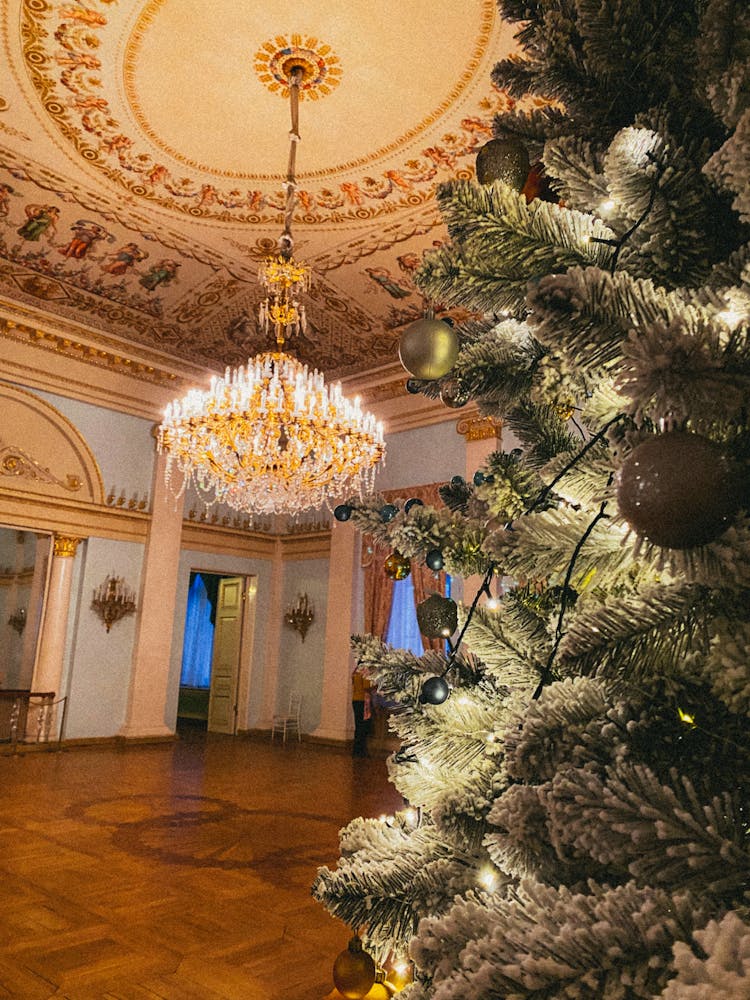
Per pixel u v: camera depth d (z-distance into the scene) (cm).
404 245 851
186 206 807
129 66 600
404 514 152
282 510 927
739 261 85
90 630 1083
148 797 705
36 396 1046
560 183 121
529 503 153
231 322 1073
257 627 1321
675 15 107
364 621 1153
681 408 67
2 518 1006
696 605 83
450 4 531
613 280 79
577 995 66
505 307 127
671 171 94
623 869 92
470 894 116
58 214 838
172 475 1197
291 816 643
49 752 988
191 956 329
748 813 86
